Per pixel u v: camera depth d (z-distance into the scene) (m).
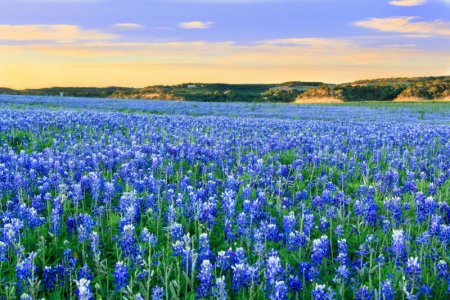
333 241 7.59
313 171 12.81
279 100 102.94
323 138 18.31
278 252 6.83
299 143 16.92
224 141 16.66
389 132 22.23
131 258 6.29
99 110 38.44
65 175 11.01
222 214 8.64
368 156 16.20
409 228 7.61
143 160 12.40
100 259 6.81
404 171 13.73
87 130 20.67
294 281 5.59
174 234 6.88
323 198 8.99
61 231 7.62
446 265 6.12
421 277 5.96
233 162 14.00
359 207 8.45
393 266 6.44
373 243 7.45
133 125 22.69
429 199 8.12
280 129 23.44
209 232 7.56
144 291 5.39
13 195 9.66
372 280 6.12
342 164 13.89
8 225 6.71
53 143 16.73
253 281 5.46
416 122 34.72
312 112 45.94
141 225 7.80
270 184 10.74
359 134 21.11
